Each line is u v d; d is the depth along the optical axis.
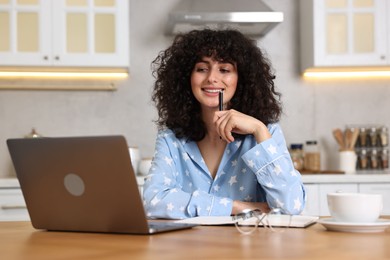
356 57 3.75
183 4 3.73
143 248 1.06
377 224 1.27
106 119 4.01
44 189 1.38
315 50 3.75
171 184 1.97
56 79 3.99
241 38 2.11
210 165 2.04
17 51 3.64
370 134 3.98
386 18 3.77
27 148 1.37
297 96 4.07
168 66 2.16
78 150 1.30
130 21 4.03
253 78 2.10
